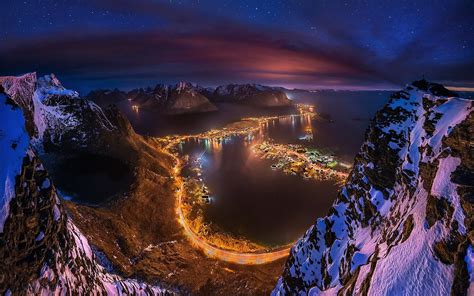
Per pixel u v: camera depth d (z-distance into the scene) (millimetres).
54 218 22297
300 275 36125
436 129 28125
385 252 23156
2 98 19906
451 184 20734
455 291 15211
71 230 27234
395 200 29016
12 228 17312
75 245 25828
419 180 26422
